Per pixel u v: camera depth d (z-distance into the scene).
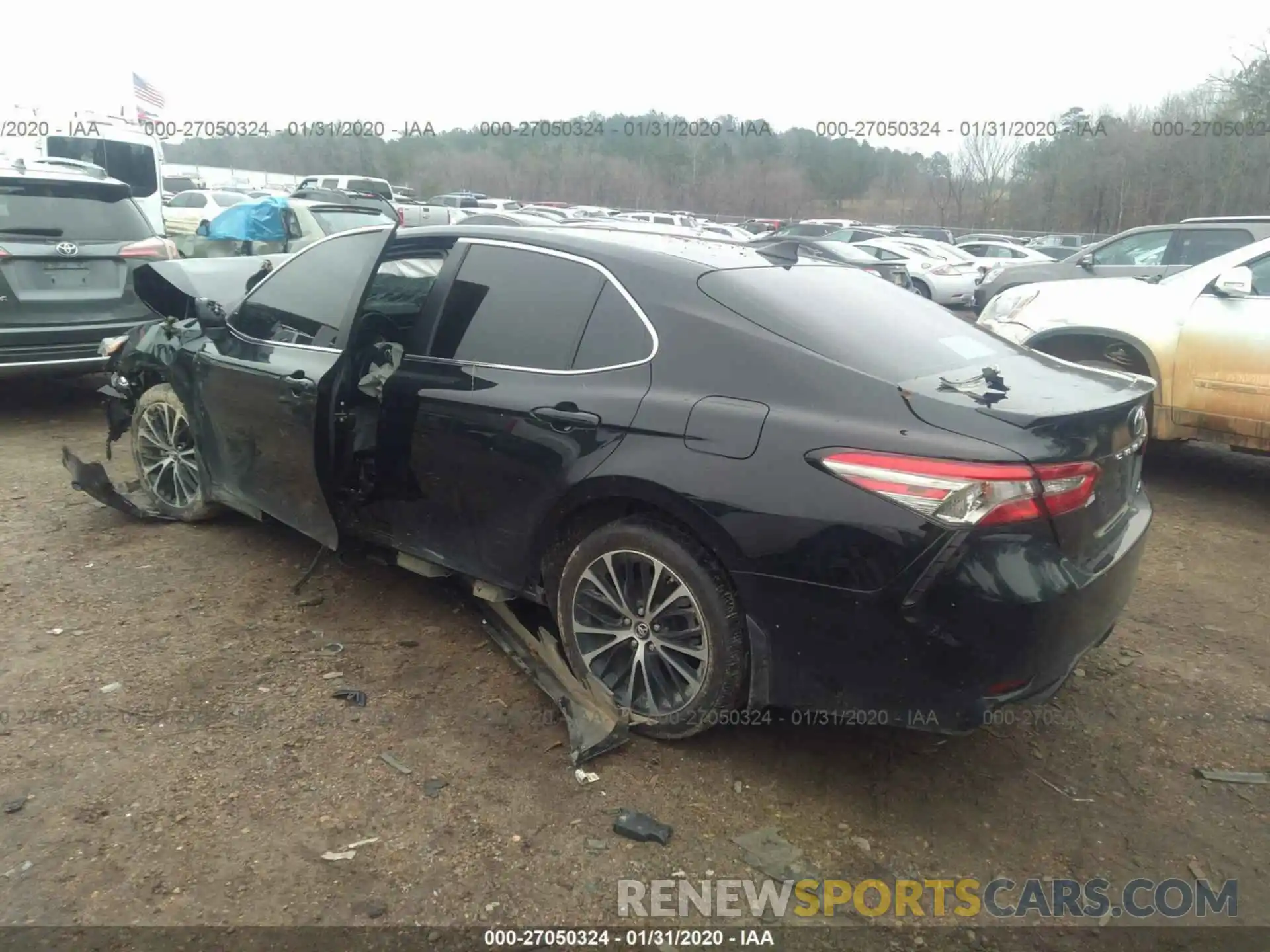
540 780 2.87
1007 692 2.56
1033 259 21.41
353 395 3.70
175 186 30.05
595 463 2.98
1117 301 6.14
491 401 3.28
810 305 3.07
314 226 11.79
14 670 3.37
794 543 2.62
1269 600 4.35
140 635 3.66
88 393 8.02
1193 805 2.88
